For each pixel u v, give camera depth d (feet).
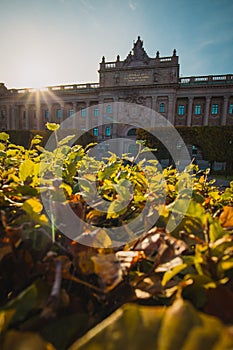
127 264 1.62
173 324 0.86
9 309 1.11
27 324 1.13
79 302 1.39
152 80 120.47
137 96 121.90
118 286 1.52
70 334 1.15
